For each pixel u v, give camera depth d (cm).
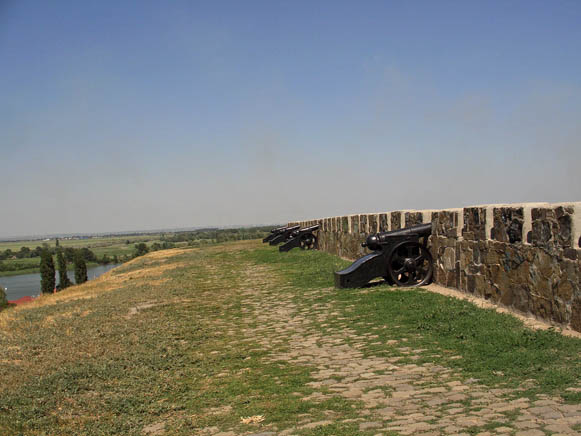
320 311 1127
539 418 449
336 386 623
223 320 1163
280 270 2080
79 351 936
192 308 1338
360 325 948
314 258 2355
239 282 1833
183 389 688
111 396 676
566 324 765
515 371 592
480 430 436
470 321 848
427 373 632
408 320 930
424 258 1293
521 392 522
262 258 2739
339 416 517
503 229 953
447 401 524
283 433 491
